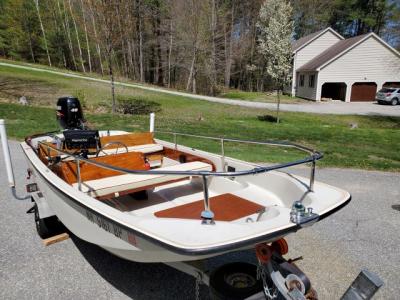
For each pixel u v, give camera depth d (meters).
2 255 3.82
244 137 11.88
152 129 5.85
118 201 3.91
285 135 12.90
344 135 13.64
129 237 2.53
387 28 47.94
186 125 13.96
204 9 32.25
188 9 32.09
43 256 3.80
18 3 42.69
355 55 27.78
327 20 48.41
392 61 28.12
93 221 2.89
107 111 17.09
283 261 2.54
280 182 3.44
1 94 18.27
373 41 27.59
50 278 3.40
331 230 4.59
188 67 35.34
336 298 3.15
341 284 3.36
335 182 6.90
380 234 4.49
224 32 35.81
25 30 44.25
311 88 29.44
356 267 3.68
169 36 36.62
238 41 40.88
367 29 50.03
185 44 33.25
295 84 32.81
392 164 8.51
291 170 7.71
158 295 3.17
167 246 2.18
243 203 3.41
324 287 3.31
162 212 3.30
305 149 3.24
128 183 3.49
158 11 36.72
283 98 31.08
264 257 2.38
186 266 2.76
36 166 3.91
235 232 2.28
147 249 2.47
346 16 49.59
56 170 3.97
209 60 35.06
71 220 3.29
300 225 2.43
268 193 3.57
